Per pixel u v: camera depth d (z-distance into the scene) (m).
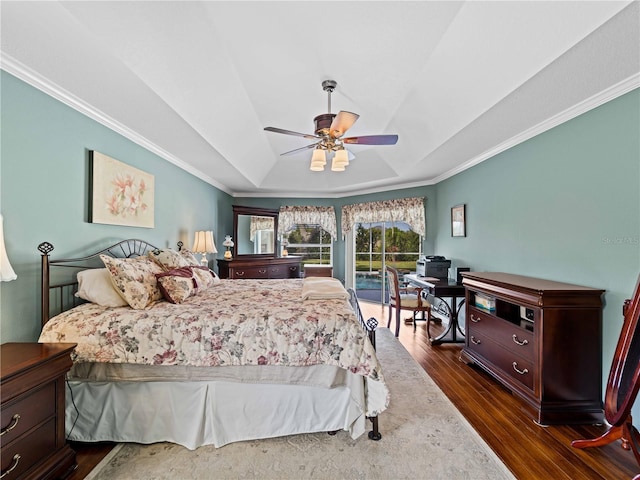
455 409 2.40
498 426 2.20
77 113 2.44
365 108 3.26
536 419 2.27
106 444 2.01
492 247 3.72
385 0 1.79
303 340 2.00
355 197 6.61
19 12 1.52
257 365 2.00
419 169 4.69
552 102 2.39
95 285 2.24
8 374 1.33
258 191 6.52
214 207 5.53
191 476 1.73
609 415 1.85
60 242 2.30
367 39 2.14
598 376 2.24
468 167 4.29
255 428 2.02
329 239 6.95
